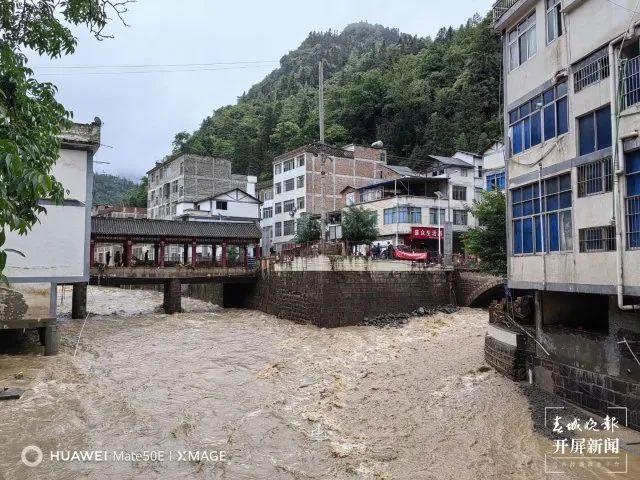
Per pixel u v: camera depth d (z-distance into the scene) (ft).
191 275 123.24
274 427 44.39
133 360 70.54
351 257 103.24
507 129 52.90
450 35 294.25
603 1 38.75
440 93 231.71
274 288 119.75
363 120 249.96
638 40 35.58
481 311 111.14
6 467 34.65
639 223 34.88
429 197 152.76
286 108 305.32
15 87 30.71
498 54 219.20
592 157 39.58
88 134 72.49
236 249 178.91
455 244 154.40
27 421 43.45
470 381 54.49
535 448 37.09
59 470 34.65
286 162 193.77
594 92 39.65
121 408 48.52
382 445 39.93
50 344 67.92
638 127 34.83
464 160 165.58
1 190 16.92
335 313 100.37
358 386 57.16
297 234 154.92
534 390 48.60
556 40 44.60
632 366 37.37
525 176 48.91
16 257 66.85
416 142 224.94
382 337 88.89
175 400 52.13
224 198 190.39
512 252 51.60
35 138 30.55
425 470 35.01
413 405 49.03
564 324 49.37
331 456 38.11
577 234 41.22
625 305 36.32
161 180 233.35
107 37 34.37
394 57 303.68
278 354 76.02
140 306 138.00
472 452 37.40
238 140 290.35
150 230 124.47
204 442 40.98
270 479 34.37
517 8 49.90
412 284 110.73
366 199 170.30
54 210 69.82
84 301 110.83
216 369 66.33
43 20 34.37
